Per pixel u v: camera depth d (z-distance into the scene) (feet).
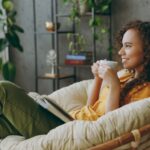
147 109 4.86
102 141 4.75
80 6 11.66
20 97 5.62
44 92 14.08
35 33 13.41
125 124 4.75
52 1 13.37
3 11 13.20
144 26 5.56
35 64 13.71
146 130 4.74
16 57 14.51
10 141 5.48
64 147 4.85
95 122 4.92
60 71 13.62
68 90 8.00
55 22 12.32
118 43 6.11
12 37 12.32
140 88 5.58
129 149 4.78
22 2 13.99
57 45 12.64
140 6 11.49
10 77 12.45
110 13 11.89
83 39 12.66
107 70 5.57
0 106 5.62
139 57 5.53
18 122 5.63
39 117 5.75
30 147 5.03
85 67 12.99
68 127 5.00
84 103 7.93
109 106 5.48
